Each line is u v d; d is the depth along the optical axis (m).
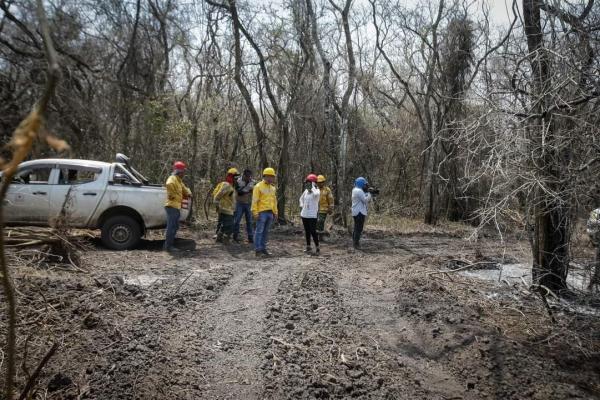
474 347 5.64
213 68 18.09
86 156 16.05
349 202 19.50
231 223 11.96
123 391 4.14
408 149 22.47
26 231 7.93
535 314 7.06
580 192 5.61
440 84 19.14
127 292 6.62
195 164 15.62
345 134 16.53
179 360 4.86
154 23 17.62
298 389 4.47
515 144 5.30
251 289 7.45
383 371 5.05
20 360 4.39
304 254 10.86
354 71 16.98
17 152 0.98
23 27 14.28
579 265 7.38
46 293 6.07
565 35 5.49
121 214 10.16
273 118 18.27
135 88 16.56
